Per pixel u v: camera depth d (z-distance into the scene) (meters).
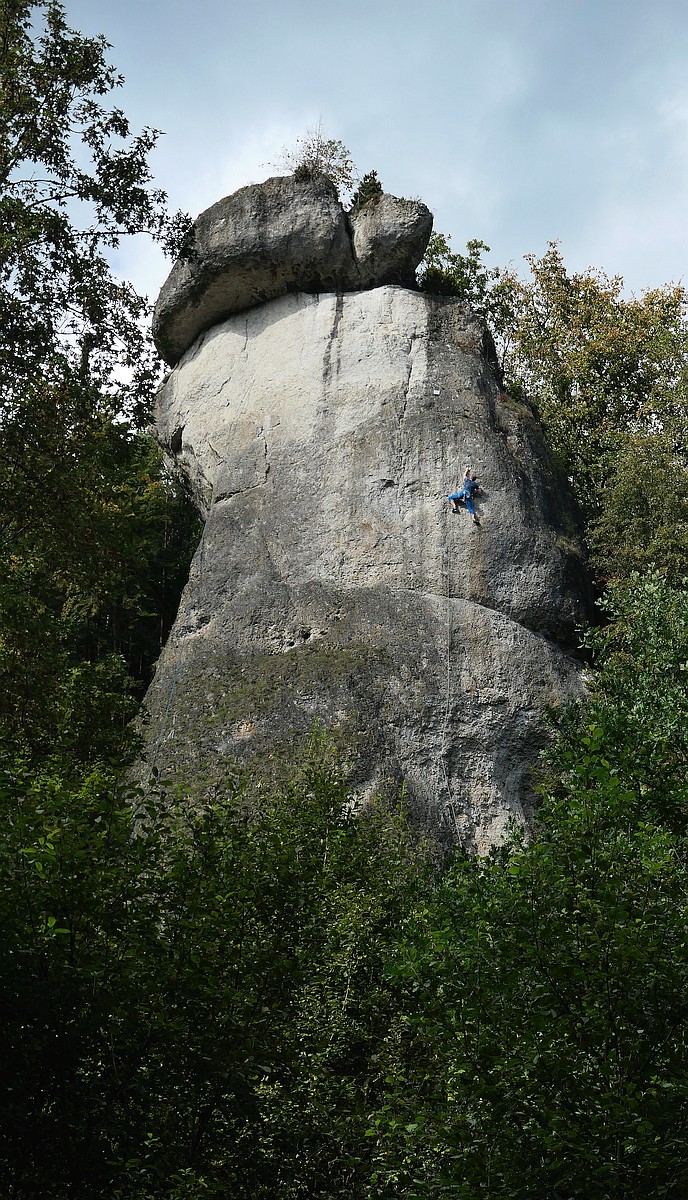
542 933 10.00
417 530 31.86
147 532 37.50
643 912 10.26
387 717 28.59
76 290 20.00
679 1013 9.91
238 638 30.97
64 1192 10.56
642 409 38.88
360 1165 12.20
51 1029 10.52
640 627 18.28
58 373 19.69
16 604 18.77
